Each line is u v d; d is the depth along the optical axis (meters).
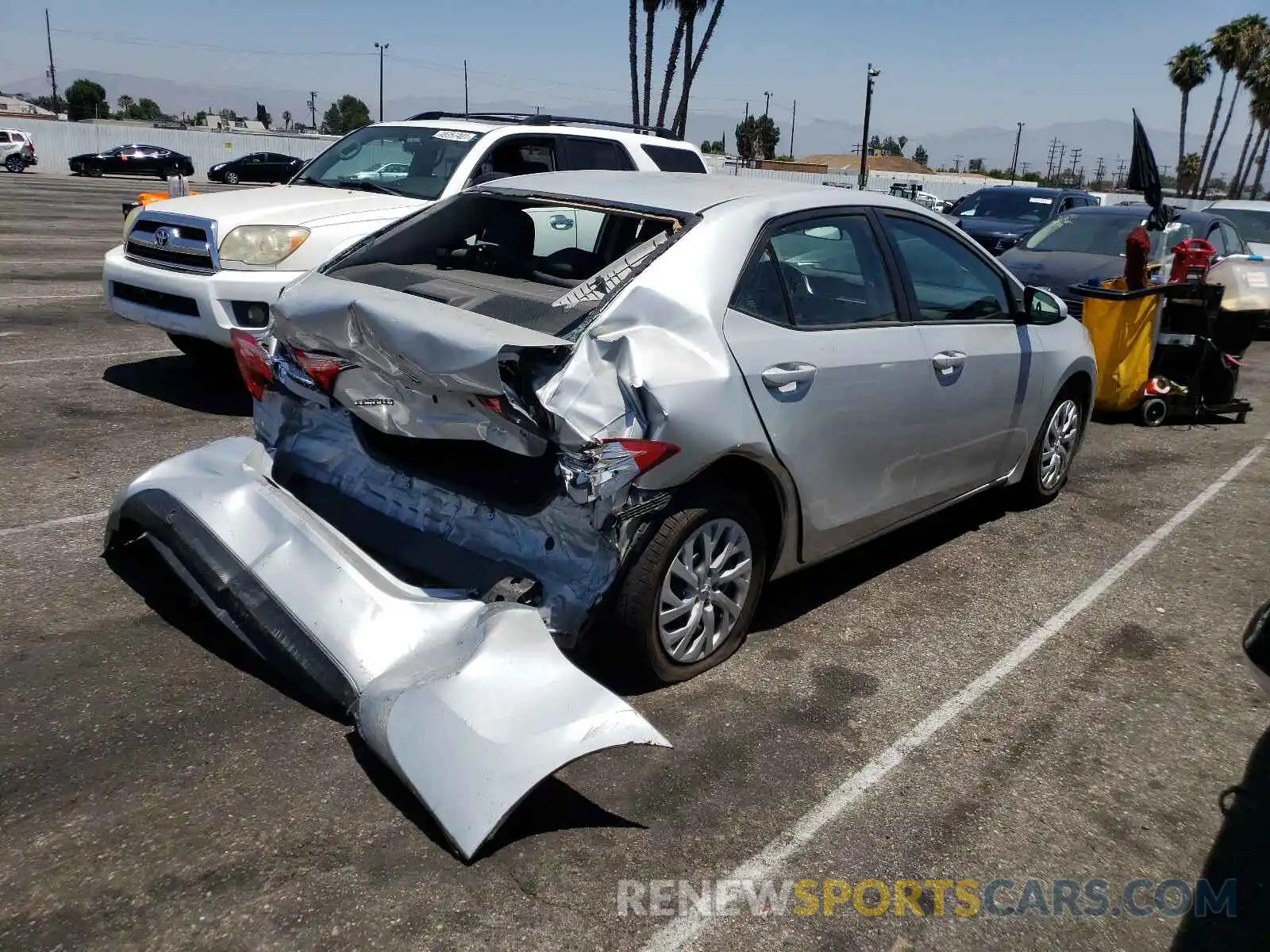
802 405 3.72
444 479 3.56
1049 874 2.90
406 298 3.45
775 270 3.81
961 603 4.68
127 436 6.18
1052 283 9.94
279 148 50.69
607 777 3.18
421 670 3.11
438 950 2.45
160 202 7.02
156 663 3.62
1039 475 5.84
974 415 4.82
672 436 3.23
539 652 3.11
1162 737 3.65
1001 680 3.98
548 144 7.83
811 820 3.04
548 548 3.37
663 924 2.59
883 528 4.51
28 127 45.00
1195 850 3.05
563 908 2.61
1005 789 3.27
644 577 3.41
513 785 2.69
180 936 2.44
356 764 3.11
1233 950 2.67
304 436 4.05
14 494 5.12
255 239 6.40
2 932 2.41
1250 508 6.25
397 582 3.51
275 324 3.77
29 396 6.93
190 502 3.77
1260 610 2.98
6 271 12.35
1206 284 8.10
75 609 3.96
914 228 4.60
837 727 3.55
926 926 2.67
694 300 3.47
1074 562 5.25
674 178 4.41
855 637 4.27
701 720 3.52
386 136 7.92
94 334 9.09
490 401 3.10
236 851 2.72
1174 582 5.06
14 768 3.00
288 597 3.42
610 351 3.24
